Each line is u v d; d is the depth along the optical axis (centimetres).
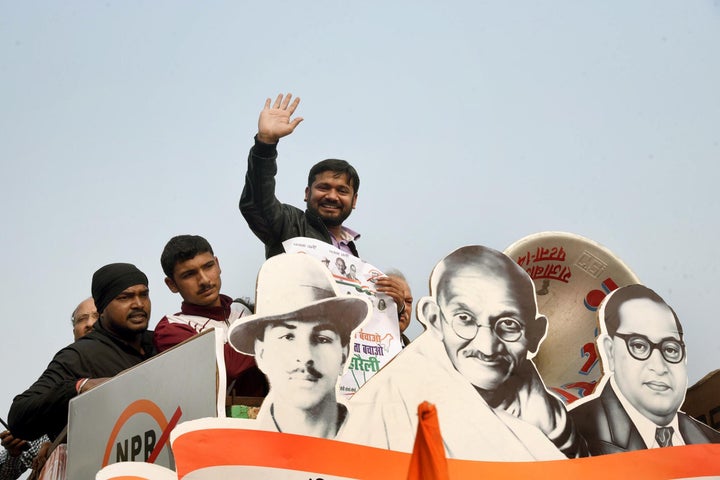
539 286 1016
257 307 802
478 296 862
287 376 789
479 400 830
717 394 1039
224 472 732
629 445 858
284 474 752
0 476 1238
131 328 1112
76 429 997
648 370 889
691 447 873
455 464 808
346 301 825
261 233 1112
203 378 782
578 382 1020
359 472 776
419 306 848
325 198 1142
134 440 875
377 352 991
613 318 901
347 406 798
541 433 838
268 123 1094
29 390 1055
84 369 1076
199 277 1060
